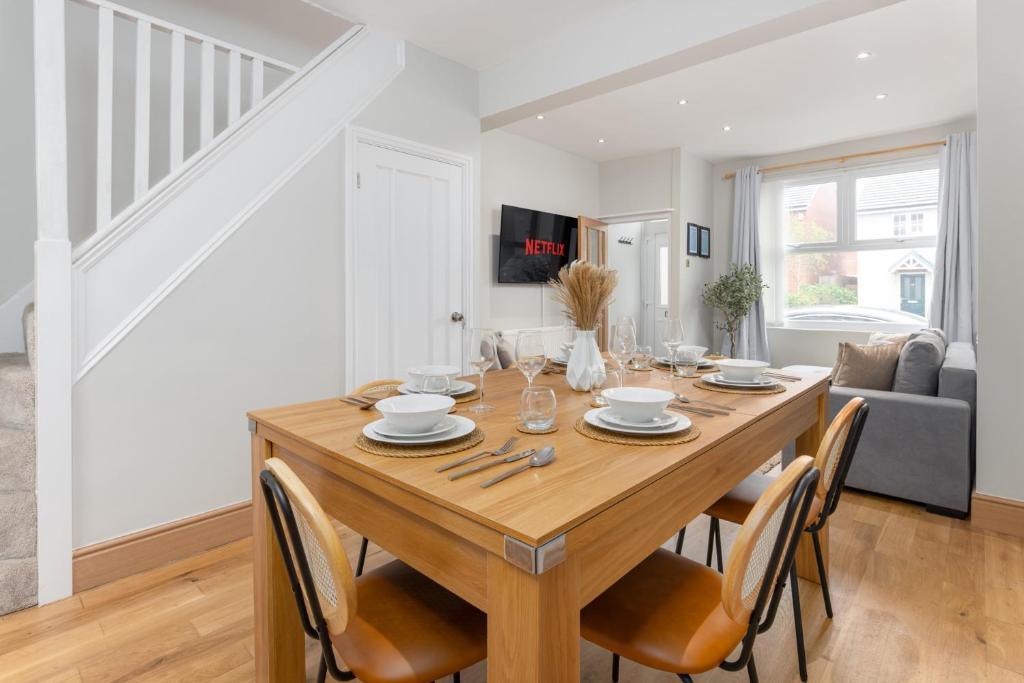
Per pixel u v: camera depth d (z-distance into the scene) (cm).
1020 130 232
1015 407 241
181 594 199
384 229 304
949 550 229
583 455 108
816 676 155
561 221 548
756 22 237
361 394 172
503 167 499
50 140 190
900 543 236
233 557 227
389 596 116
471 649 102
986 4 237
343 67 281
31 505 189
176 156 227
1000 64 235
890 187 521
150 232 217
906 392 287
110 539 209
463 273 348
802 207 572
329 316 278
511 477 95
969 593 196
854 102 428
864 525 254
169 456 224
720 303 568
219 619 184
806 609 188
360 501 110
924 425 267
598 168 612
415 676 96
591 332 177
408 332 319
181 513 228
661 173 565
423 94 318
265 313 253
